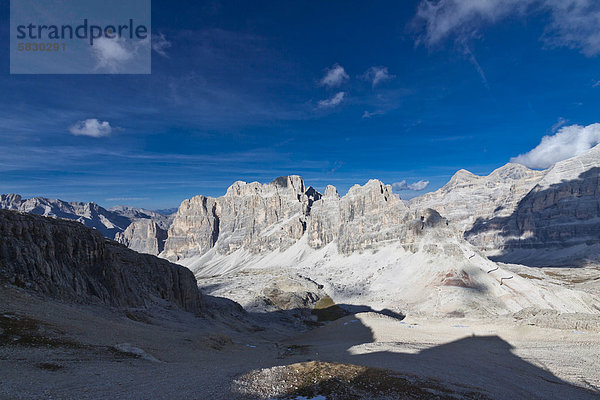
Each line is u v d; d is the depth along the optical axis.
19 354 28.95
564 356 44.16
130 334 52.16
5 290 48.47
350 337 84.44
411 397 25.30
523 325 63.22
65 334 38.75
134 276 111.62
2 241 58.06
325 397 24.28
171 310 105.31
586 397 30.88
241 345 84.00
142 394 23.25
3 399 18.78
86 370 28.33
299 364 32.38
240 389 25.67
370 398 24.44
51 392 21.33
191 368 35.97
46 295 56.72
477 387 30.95
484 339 60.38
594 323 56.81
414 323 89.25
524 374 38.72
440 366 41.56
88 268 79.88
